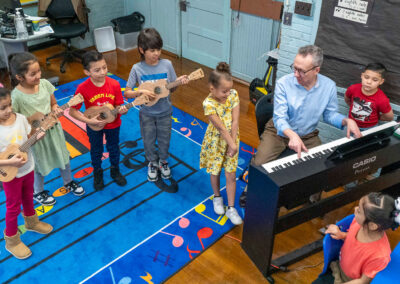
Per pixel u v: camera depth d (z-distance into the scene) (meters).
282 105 2.56
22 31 4.38
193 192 3.20
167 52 6.17
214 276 2.48
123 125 4.12
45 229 2.76
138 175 3.38
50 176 3.33
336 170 2.26
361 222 1.74
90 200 3.08
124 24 6.01
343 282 1.95
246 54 4.99
